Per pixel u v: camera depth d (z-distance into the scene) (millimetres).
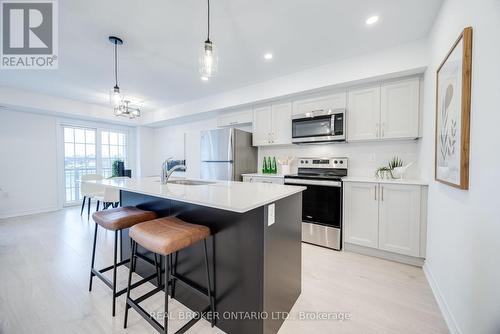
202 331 1399
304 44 2320
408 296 1744
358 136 2723
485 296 1051
